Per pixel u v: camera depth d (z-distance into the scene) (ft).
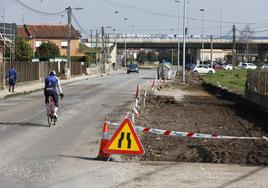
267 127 86.74
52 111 78.07
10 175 43.16
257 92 133.28
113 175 43.50
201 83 253.44
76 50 480.64
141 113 102.37
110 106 114.21
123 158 52.29
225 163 50.85
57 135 67.82
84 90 175.52
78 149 56.90
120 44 585.63
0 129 73.31
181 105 127.24
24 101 128.77
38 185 39.70
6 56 226.99
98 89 181.98
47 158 51.16
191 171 45.50
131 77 306.55
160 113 105.60
